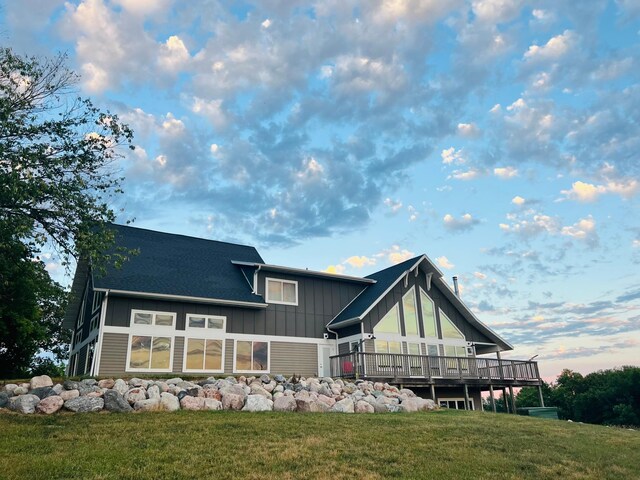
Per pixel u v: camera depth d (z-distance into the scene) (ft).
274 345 68.39
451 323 82.69
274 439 29.94
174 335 60.64
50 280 74.43
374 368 65.31
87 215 41.88
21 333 72.95
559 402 202.69
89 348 64.54
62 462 23.27
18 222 37.88
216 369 62.44
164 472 22.85
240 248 83.76
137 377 46.50
